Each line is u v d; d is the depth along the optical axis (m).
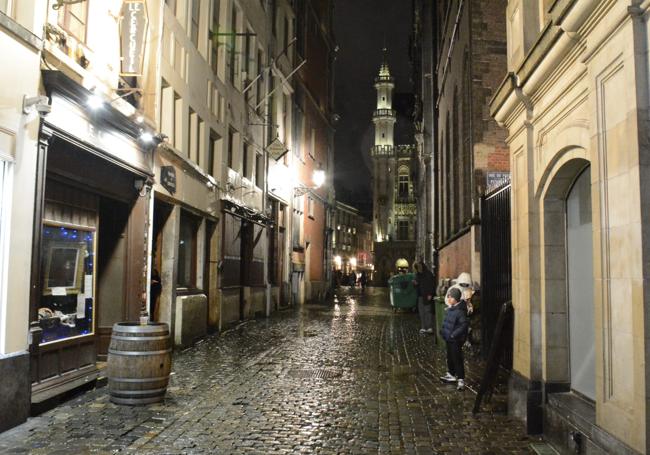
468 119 15.80
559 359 6.43
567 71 5.51
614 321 4.33
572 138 5.46
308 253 32.16
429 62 34.56
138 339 7.55
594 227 4.64
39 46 7.07
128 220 10.64
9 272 6.59
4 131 6.46
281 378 9.66
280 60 25.38
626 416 4.10
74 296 8.92
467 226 14.44
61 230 8.52
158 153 11.86
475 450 5.91
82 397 7.98
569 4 4.70
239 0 19.19
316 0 34.00
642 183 3.87
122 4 9.58
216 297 16.41
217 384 9.06
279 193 25.14
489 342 11.02
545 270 6.51
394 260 79.25
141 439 6.10
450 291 9.24
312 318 21.48
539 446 6.02
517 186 7.31
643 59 3.92
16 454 5.57
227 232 17.45
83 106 8.26
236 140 19.09
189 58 14.27
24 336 6.89
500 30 14.60
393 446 6.04
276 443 6.08
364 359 11.81
